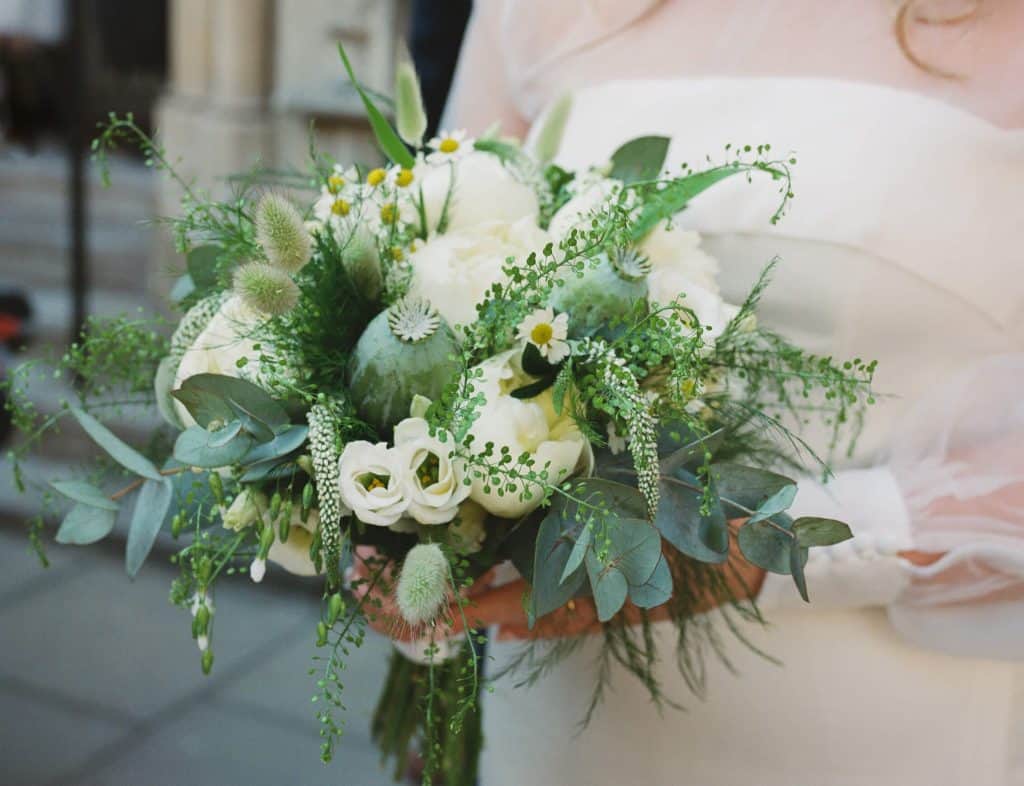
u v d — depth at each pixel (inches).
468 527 23.6
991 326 26.8
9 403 25.5
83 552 98.7
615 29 30.5
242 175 27.5
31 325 108.0
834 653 27.5
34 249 154.2
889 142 27.0
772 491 23.0
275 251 22.5
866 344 27.3
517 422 22.3
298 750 73.6
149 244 149.6
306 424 23.0
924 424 26.8
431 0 54.9
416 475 22.3
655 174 27.1
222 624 88.4
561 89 31.6
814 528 22.5
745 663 27.9
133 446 26.7
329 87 136.6
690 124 29.1
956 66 27.0
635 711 28.9
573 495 22.2
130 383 26.4
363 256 23.8
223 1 130.3
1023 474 25.7
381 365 22.5
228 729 75.6
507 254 24.3
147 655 84.4
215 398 21.9
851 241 26.7
